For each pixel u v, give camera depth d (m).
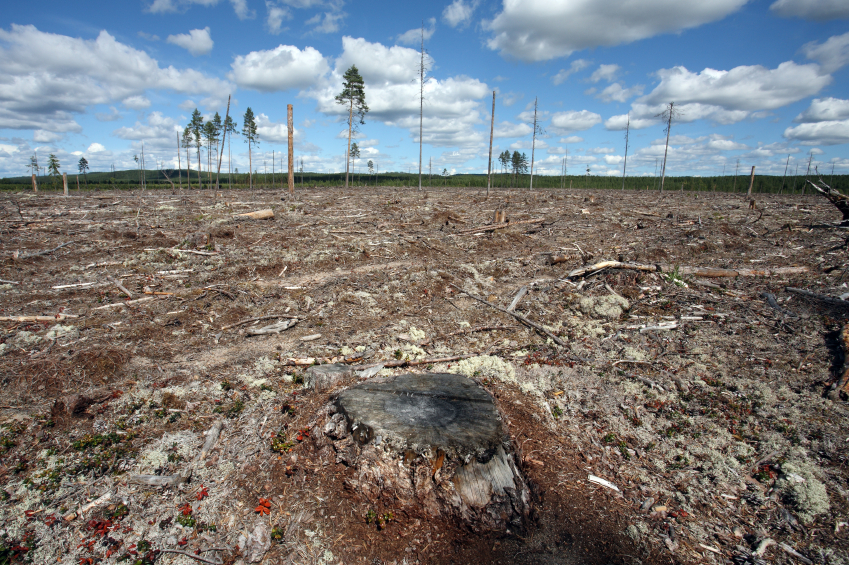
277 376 6.16
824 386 5.68
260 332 7.62
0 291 9.01
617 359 6.85
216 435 4.78
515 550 3.64
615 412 5.50
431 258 13.08
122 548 3.50
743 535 3.78
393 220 19.31
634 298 9.34
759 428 5.06
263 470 4.27
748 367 6.34
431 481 3.77
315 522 3.77
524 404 5.53
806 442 4.75
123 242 13.57
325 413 4.59
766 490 4.21
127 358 6.39
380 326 8.14
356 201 27.67
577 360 6.82
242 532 3.68
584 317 8.60
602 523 3.92
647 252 13.35
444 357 6.86
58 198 28.34
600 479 4.43
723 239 15.06
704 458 4.68
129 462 4.38
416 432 3.94
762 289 9.39
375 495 3.88
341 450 4.14
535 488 4.23
